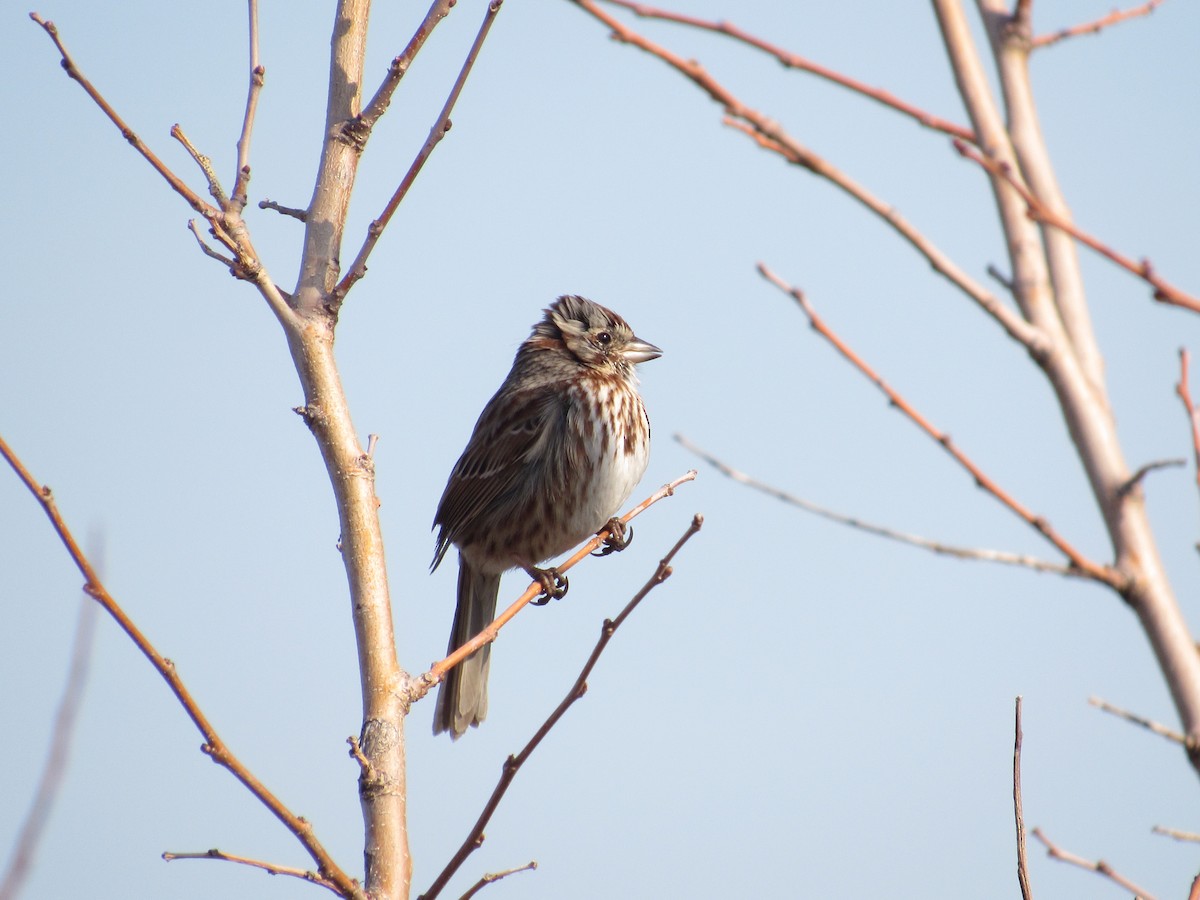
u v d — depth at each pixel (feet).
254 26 28.66
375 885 24.26
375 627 26.43
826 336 18.34
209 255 27.48
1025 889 23.79
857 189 16.76
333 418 27.48
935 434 17.88
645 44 16.39
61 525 21.03
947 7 18.19
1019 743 24.80
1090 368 17.52
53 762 20.06
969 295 17.17
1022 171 17.92
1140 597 16.88
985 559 17.47
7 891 19.35
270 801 22.31
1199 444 19.44
